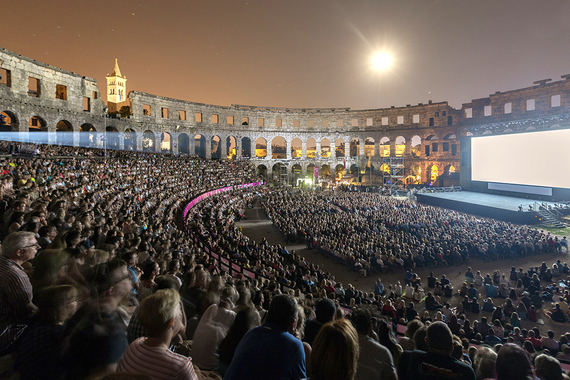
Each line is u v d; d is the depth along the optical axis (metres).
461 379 4.75
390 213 45.75
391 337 7.71
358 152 104.69
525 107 76.69
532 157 55.00
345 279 27.08
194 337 5.75
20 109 47.22
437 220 42.31
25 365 3.98
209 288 7.52
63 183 26.17
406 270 28.86
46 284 5.43
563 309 20.08
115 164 45.25
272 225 46.84
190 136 89.38
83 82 58.41
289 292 12.68
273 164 103.00
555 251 33.06
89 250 8.25
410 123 97.31
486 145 63.91
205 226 33.22
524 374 4.46
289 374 3.78
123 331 4.64
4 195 16.45
